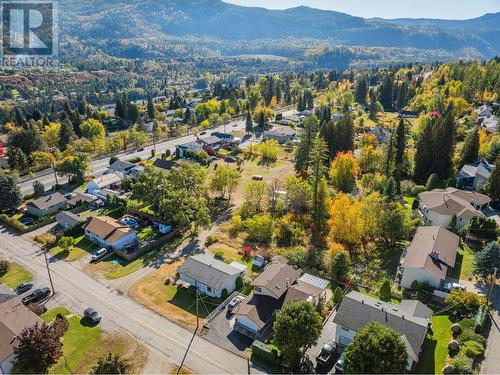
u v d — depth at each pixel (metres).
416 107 184.25
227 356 45.75
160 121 188.62
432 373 41.81
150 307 54.56
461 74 194.25
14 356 43.38
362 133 146.75
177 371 43.56
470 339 44.97
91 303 55.28
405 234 69.94
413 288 56.31
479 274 57.12
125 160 120.69
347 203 70.75
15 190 86.00
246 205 83.00
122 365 41.00
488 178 87.81
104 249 68.50
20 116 166.75
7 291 54.56
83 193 95.69
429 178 92.50
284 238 73.31
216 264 60.66
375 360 36.19
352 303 47.72
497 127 118.75
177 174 86.00
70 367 44.03
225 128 168.00
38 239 73.00
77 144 130.38
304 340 41.84
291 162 121.50
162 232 75.94
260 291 53.31
